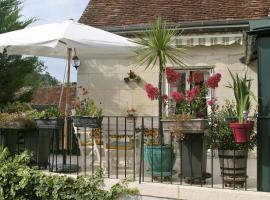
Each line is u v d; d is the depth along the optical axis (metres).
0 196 6.50
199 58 10.85
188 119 6.05
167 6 12.21
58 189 6.22
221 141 6.01
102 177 6.39
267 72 5.81
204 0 12.05
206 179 6.76
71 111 8.13
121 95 11.46
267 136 5.73
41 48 8.55
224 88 10.63
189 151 6.23
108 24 12.23
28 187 6.46
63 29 7.50
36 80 13.59
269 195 5.48
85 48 7.69
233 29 10.45
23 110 8.87
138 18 12.12
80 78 11.80
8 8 12.93
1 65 12.68
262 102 5.82
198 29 10.59
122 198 6.07
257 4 11.31
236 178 5.94
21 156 6.97
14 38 7.66
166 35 7.12
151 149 6.55
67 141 7.81
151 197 6.25
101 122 7.26
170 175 6.53
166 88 10.85
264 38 5.84
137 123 9.42
